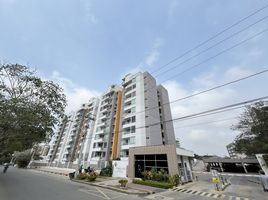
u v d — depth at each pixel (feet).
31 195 36.55
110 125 165.58
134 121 133.69
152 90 152.15
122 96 171.22
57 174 110.63
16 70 36.11
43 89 38.50
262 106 84.94
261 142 84.48
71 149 215.72
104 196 39.01
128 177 75.41
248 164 155.22
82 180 69.87
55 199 33.71
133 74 164.55
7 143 46.34
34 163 211.61
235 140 105.50
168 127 154.71
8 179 65.46
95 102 216.95
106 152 151.64
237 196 41.29
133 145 123.65
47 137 44.73
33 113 36.73
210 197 39.96
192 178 75.51
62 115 42.78
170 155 64.39
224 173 141.18
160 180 59.67
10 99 34.45
